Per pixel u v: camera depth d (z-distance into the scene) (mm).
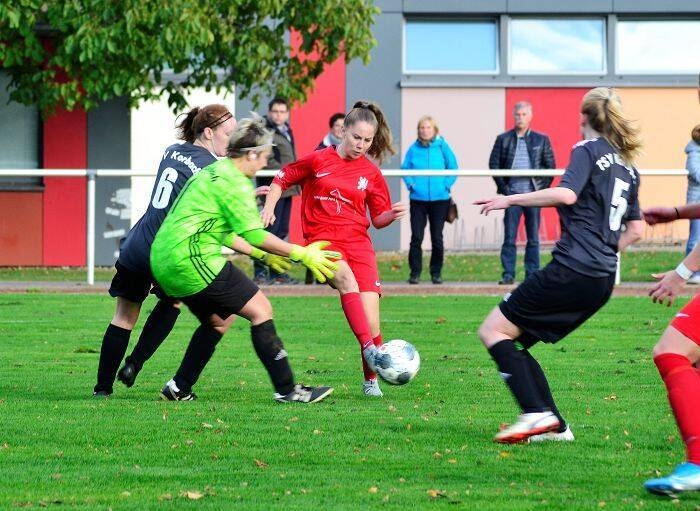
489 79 52500
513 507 11062
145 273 17000
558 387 18781
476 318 28766
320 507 11055
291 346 24000
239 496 11484
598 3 52719
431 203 35125
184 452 13594
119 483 12070
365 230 18688
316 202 18594
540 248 34906
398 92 52062
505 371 14016
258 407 16781
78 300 32469
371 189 18656
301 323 27688
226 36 40531
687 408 11594
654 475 12461
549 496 11508
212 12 40219
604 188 13820
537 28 53125
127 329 17922
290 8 41938
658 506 11070
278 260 16578
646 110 52844
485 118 52469
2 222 42000
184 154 16797
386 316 29125
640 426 15320
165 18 38688
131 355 17953
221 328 17516
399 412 16406
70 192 42469
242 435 14578
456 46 52969
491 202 13656
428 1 52188
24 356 22516
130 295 17625
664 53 53500
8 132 46062
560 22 53125
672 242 35375
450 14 52531
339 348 23750
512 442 14047
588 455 13461
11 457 13320
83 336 25406
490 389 18688
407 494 11570
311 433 14734
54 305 31219
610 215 13867
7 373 20359
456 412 16422
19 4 39500
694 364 12180
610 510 10930
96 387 18094
